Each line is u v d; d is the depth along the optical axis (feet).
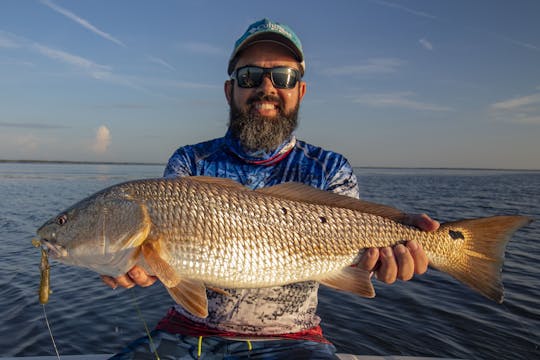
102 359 2.80
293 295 2.30
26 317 4.58
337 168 2.65
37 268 6.48
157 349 2.16
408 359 2.92
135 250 1.99
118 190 2.10
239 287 2.09
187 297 1.97
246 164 2.61
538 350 3.92
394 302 5.13
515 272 6.39
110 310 4.81
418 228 2.28
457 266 2.29
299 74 2.72
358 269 2.21
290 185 2.25
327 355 2.10
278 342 2.21
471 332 4.29
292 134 2.72
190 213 2.03
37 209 13.92
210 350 2.16
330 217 2.22
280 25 2.66
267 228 2.11
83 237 2.07
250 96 2.65
